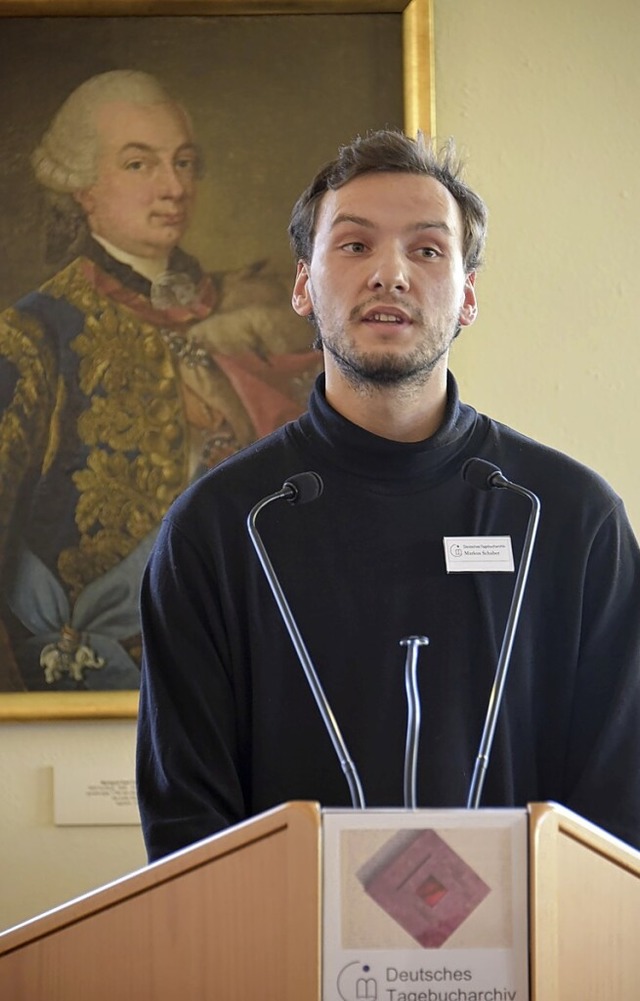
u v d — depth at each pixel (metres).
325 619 2.39
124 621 3.75
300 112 3.88
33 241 3.85
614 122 3.90
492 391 3.83
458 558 2.44
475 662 2.38
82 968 1.58
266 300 3.84
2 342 3.83
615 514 2.55
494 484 2.45
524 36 3.89
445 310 2.45
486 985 1.50
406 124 3.83
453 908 1.51
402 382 2.43
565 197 3.88
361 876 1.51
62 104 3.88
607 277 3.86
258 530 2.47
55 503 3.78
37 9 3.88
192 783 2.25
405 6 3.87
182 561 2.45
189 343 3.83
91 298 3.84
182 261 3.85
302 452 2.56
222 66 3.89
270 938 1.50
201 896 1.54
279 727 2.34
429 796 2.28
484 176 3.88
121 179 3.87
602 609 2.47
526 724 2.38
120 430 3.80
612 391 3.83
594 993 1.54
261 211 3.86
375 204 2.46
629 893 1.57
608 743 2.33
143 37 3.90
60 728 3.72
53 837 3.68
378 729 2.32
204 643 2.39
